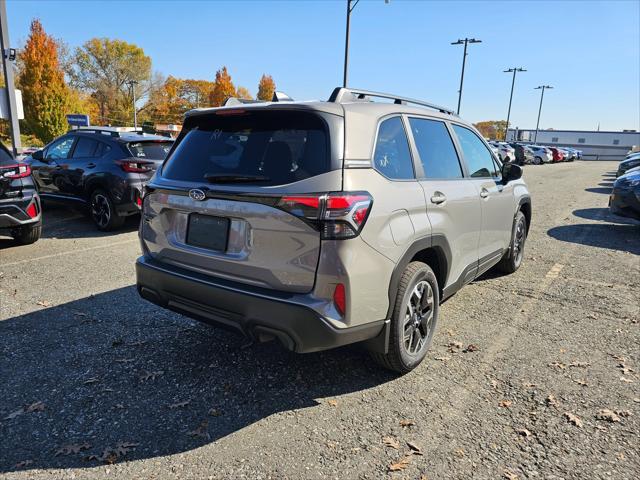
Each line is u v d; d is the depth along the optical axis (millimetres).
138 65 81312
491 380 3293
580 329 4168
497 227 4750
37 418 2801
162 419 2816
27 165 6582
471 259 4191
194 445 2590
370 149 2871
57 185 8484
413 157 3359
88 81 79625
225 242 2852
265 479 2340
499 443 2623
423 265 3271
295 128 2799
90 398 3016
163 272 3129
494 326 4230
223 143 3037
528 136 84375
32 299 4719
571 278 5664
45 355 3568
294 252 2602
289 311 2586
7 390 3088
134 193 7664
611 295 5062
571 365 3512
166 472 2381
